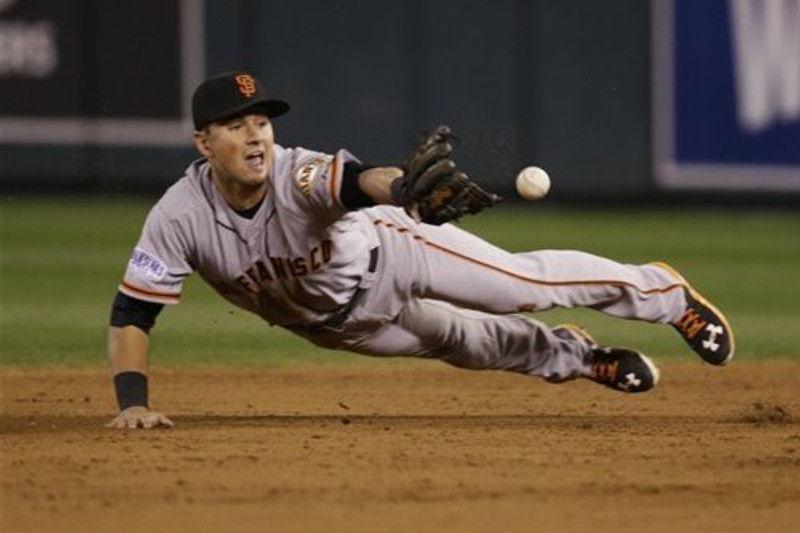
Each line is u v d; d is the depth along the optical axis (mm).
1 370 35125
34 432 25328
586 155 72375
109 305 46312
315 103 72125
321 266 23922
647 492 19781
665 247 60500
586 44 71750
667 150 71938
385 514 18484
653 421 27000
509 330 26422
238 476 20750
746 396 31141
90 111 72500
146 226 24109
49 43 72188
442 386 33000
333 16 71812
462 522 18062
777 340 40562
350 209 22547
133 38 71938
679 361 37094
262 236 23594
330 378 34312
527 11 71625
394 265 24703
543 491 19797
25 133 73000
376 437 24266
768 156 70938
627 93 71812
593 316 46906
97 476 20828
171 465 21562
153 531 17781
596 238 62719
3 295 48250
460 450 22906
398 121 72125
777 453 22797
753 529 17844
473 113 72000
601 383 27250
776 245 61969
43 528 18000
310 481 20406
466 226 66500
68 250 58656
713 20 70875
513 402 30422
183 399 30953
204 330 42938
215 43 71812
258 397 31312
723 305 47125
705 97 71250
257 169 22891
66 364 36188
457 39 71750
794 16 69625
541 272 25344
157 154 72500
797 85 69875
